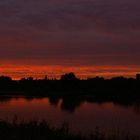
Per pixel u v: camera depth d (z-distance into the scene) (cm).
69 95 6525
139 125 2634
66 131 1655
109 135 1734
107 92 5894
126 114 3647
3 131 1506
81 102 5359
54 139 1495
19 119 2162
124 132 1884
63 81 6725
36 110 3756
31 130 1549
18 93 6788
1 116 2602
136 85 5725
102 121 2903
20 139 1390
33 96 6719
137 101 5316
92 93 6194
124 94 5725
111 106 4747
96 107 4597
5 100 5725
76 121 2798
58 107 4347
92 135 1641
